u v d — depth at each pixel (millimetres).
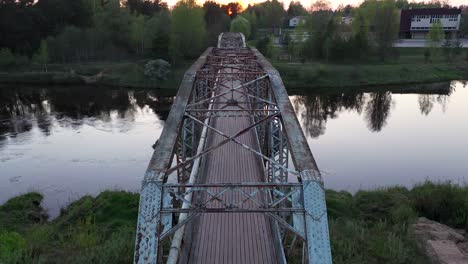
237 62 24750
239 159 17344
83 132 36719
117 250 14492
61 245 15844
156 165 9391
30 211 20922
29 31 73375
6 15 71688
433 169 27672
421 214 19625
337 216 18672
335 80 62344
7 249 14719
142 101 51344
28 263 14023
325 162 28953
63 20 78125
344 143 33688
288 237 13766
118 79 62188
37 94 55344
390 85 61938
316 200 8391
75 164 28531
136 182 25531
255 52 28766
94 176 26484
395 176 26469
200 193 14234
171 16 73312
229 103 17438
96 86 60625
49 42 70375
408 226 17031
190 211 8320
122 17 79625
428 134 36250
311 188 8547
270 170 15719
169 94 55750
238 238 11617
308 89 59844
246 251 11078
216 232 11898
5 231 16938
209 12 87750
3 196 23688
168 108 47312
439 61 73438
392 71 65500
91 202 20406
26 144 33062
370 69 65438
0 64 66875
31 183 25422
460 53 77812
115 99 52531
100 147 32250
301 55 74125
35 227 18234
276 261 10688
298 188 8781
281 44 87375
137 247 7824
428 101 51219
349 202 20266
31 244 15516
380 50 74188
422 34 96000
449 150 31641
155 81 60562
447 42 74812
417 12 95000
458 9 93250
